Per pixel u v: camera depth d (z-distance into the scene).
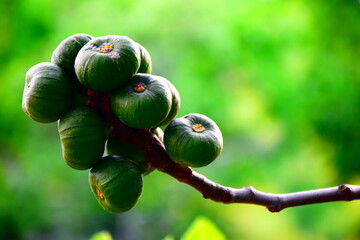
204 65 13.41
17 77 13.45
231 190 3.17
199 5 13.40
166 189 18.25
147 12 13.51
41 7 12.80
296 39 12.20
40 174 15.96
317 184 12.54
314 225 13.22
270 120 13.24
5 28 12.82
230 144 15.95
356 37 11.84
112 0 13.38
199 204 18.09
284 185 13.15
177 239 18.27
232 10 12.91
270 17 12.41
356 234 12.71
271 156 13.83
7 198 14.62
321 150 11.88
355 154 11.21
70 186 17.44
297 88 12.04
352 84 11.75
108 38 3.17
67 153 3.13
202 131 3.14
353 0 11.66
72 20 13.32
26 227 15.91
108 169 3.15
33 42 12.95
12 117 14.14
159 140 3.24
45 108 3.13
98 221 19.70
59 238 18.61
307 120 11.83
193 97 13.62
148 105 3.03
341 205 12.68
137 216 20.17
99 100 3.19
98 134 3.14
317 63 11.90
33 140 15.52
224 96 13.45
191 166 3.12
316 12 11.95
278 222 15.34
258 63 12.55
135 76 3.17
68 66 3.26
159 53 14.73
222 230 17.34
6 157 16.27
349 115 11.50
